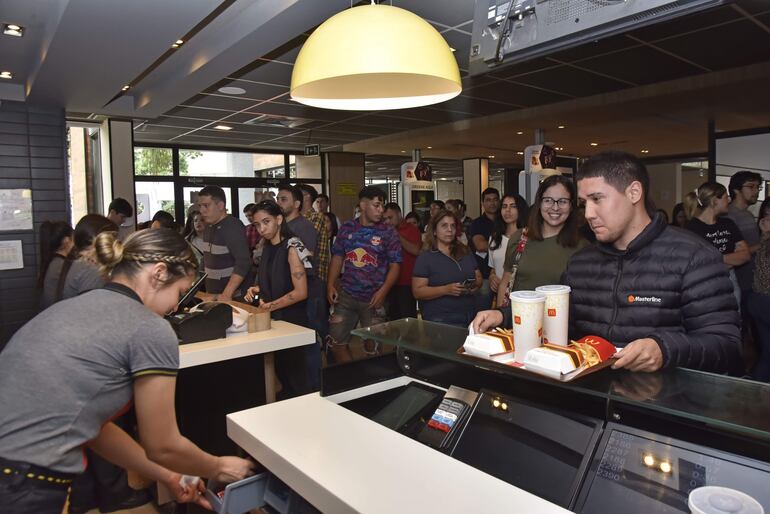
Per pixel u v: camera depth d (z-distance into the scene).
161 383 1.16
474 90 6.36
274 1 3.41
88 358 1.12
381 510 0.81
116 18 3.29
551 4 1.84
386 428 1.15
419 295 3.07
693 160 13.40
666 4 1.54
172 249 1.26
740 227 3.83
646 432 0.89
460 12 3.88
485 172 12.74
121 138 6.39
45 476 1.11
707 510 0.64
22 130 5.39
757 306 2.80
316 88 1.57
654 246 1.38
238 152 10.26
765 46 4.81
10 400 1.11
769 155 6.93
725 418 0.83
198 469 1.23
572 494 0.86
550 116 7.47
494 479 0.91
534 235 2.43
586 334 1.52
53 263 2.89
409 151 11.45
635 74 5.72
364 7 1.35
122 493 2.55
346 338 3.58
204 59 4.34
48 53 3.87
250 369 2.59
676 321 1.36
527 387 1.20
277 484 1.16
